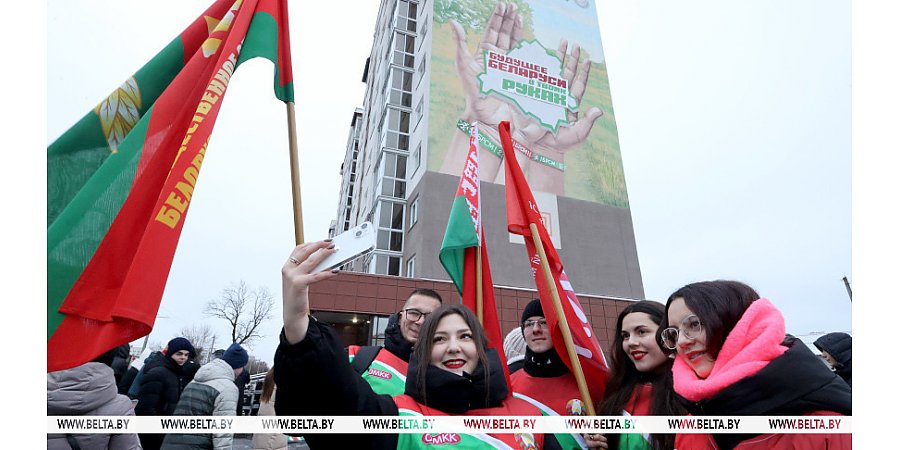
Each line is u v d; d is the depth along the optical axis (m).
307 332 1.42
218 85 1.95
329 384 1.42
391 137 16.30
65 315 1.57
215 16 2.32
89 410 2.26
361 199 21.81
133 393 4.97
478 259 2.99
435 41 15.19
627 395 2.13
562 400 2.57
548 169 15.27
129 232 1.74
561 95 16.42
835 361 3.22
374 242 1.45
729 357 1.36
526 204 2.90
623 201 15.98
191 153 1.78
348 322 12.81
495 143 14.59
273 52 2.16
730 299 1.48
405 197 15.44
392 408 1.65
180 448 2.91
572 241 14.70
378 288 12.12
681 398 1.50
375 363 2.86
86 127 1.96
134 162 1.83
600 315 13.75
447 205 13.38
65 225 1.66
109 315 1.62
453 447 1.66
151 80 2.13
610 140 16.67
